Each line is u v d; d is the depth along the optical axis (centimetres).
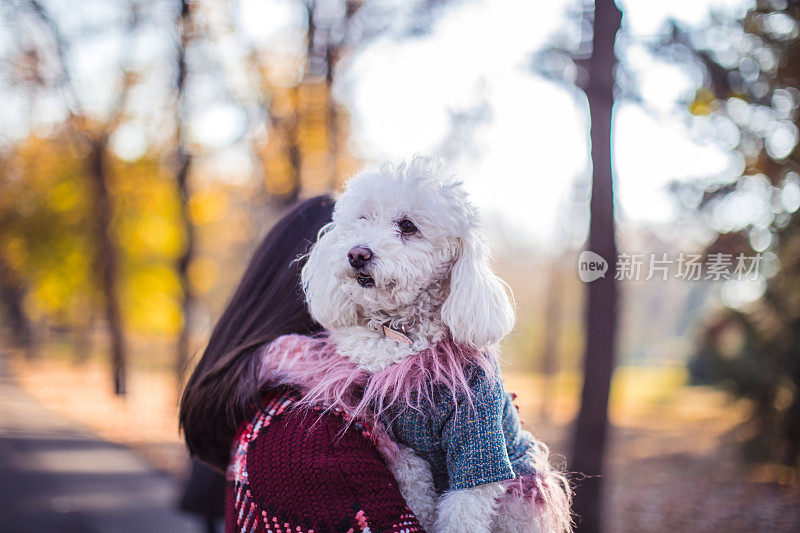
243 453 147
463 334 162
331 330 172
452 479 150
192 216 1492
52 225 2297
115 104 1491
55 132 1705
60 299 2708
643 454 1217
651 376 2878
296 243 187
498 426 154
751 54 674
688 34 573
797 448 1009
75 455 1019
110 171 1695
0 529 595
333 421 145
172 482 835
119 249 2023
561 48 577
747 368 1034
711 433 1434
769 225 810
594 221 535
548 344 2098
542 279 2580
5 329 4584
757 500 909
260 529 137
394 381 154
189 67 1151
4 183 2181
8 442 1087
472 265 167
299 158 902
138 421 1434
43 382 2339
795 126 734
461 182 177
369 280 162
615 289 552
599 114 509
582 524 544
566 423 1598
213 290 2445
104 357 3297
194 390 172
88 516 647
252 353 164
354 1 798
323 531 131
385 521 135
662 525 794
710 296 1174
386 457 151
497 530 155
